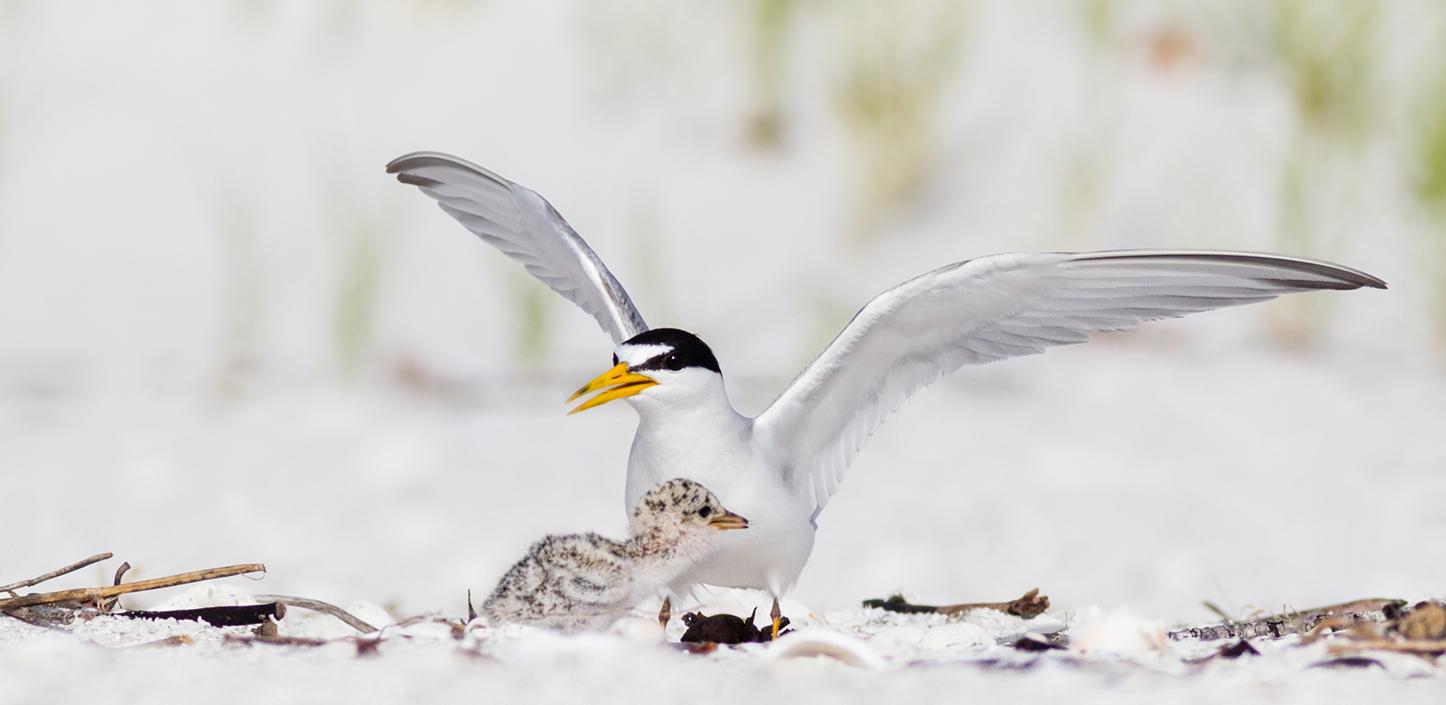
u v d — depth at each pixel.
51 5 18.36
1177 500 11.73
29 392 13.91
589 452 12.94
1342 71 17.34
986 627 8.09
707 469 7.31
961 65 18.00
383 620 7.70
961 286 7.32
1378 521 11.20
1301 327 15.71
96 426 13.26
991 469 12.56
